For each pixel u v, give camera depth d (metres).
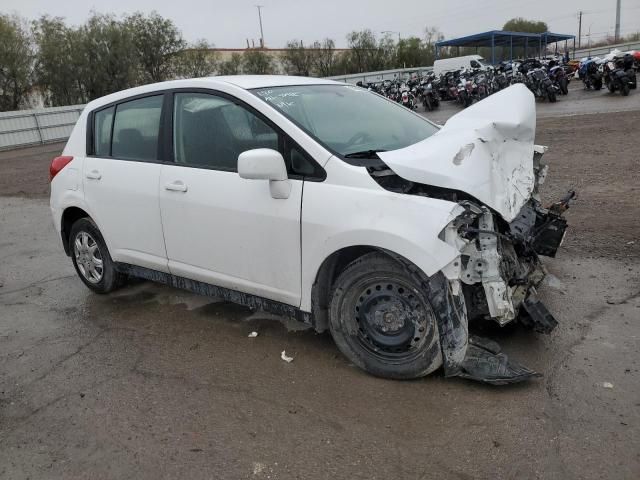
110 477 2.70
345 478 2.59
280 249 3.54
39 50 36.59
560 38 45.78
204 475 2.67
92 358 3.92
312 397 3.25
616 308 4.05
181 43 44.56
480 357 3.22
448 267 2.98
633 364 3.32
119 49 38.22
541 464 2.58
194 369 3.67
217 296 4.09
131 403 3.32
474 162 3.12
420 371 3.23
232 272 3.86
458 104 24.83
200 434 2.98
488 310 3.20
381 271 3.20
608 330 3.74
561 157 9.65
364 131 3.83
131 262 4.61
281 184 3.41
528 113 3.64
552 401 3.02
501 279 3.08
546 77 19.31
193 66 45.41
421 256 2.97
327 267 3.43
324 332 4.05
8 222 8.96
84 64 37.34
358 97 4.38
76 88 38.28
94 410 3.27
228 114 3.82
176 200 4.03
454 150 3.15
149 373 3.65
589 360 3.39
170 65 45.09
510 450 2.69
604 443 2.68
